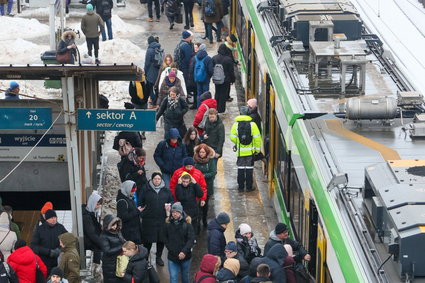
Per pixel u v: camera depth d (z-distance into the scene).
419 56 65.06
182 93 50.44
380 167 29.14
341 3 44.91
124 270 33.91
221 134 45.25
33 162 38.88
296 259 32.75
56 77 36.53
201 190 39.69
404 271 25.11
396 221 25.78
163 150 42.53
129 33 72.31
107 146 51.84
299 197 35.16
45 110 36.84
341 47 39.50
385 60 42.59
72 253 34.22
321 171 31.44
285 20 44.97
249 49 55.41
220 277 31.45
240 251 34.56
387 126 35.19
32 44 68.31
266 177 46.88
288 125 37.25
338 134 34.41
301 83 39.41
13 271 31.97
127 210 37.53
